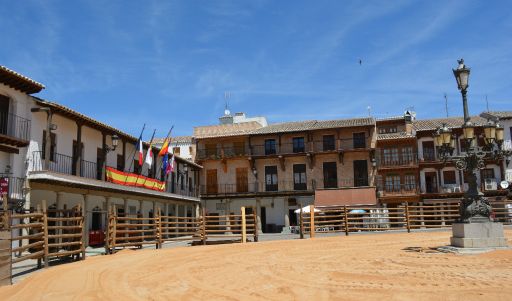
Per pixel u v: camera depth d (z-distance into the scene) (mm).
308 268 13453
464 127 16500
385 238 24297
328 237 26750
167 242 29406
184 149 53969
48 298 9219
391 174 45906
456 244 16781
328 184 47688
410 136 45125
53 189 24266
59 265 15125
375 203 43812
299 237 28875
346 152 47281
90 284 10891
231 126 52281
